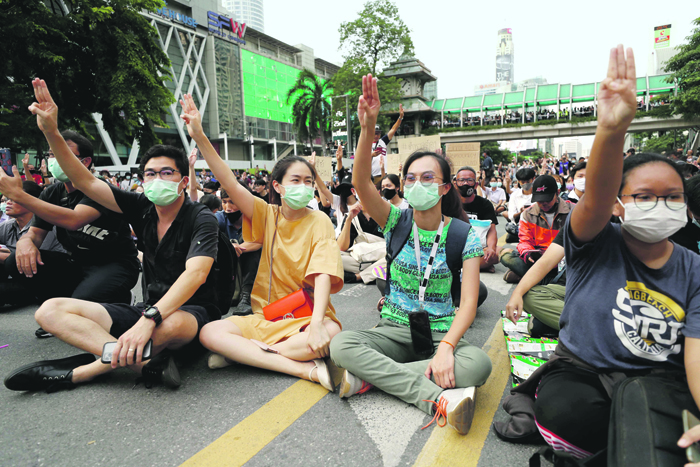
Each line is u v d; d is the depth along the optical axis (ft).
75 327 7.15
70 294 10.45
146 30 46.21
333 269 7.73
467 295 6.74
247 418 6.34
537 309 8.71
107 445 5.69
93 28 41.42
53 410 6.63
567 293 5.40
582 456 4.71
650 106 119.55
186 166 8.03
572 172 16.19
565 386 4.90
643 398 3.94
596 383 4.90
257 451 5.54
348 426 6.11
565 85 138.41
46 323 7.07
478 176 28.60
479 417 6.39
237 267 13.07
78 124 45.88
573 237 5.13
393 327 7.38
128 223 9.75
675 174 4.43
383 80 91.09
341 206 16.61
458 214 8.39
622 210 4.66
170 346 7.65
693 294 4.52
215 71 149.07
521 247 13.34
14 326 11.28
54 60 37.06
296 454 5.48
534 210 13.19
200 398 6.97
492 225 15.44
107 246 9.55
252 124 168.96
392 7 84.28
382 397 6.95
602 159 4.15
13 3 36.63
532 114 138.92
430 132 148.25
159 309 6.84
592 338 4.99
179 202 8.10
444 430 5.97
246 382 7.56
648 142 168.86
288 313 8.22
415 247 7.20
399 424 6.14
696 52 82.79
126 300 9.77
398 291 7.50
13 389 7.04
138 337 6.51
